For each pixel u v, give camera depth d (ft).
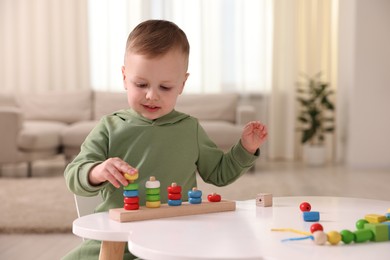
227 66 20.53
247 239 3.02
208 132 15.75
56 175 15.48
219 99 17.74
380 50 17.65
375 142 17.81
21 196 11.51
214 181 4.59
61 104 18.12
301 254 2.74
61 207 10.30
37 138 14.89
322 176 15.57
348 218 3.65
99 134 4.36
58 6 20.38
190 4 20.31
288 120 20.47
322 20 20.24
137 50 3.94
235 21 20.40
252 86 20.63
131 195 3.61
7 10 20.29
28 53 20.35
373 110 17.78
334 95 20.39
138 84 4.02
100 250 3.60
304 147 19.74
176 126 4.45
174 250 2.79
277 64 20.49
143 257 2.81
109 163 3.63
